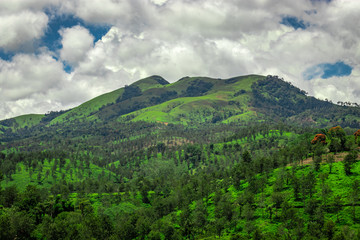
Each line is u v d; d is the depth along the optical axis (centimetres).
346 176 14325
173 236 12638
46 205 14862
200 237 12556
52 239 11212
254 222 12888
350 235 8669
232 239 10775
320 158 16288
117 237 12319
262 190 15975
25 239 11531
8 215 11556
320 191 13325
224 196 16325
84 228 12000
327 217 11419
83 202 16375
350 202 11375
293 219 11062
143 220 13975
